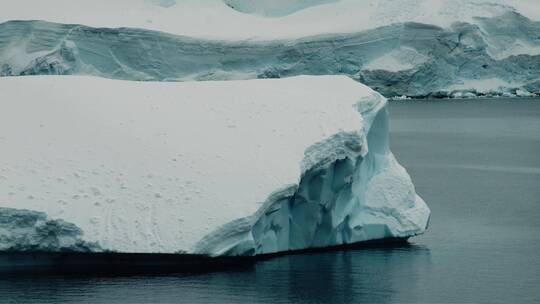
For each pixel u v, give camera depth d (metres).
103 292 42.28
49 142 48.78
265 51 193.25
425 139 132.50
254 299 42.16
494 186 82.44
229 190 45.66
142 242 43.84
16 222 44.12
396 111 185.38
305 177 48.78
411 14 198.38
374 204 52.88
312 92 54.62
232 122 50.78
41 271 44.94
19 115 51.00
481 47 197.38
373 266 48.22
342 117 50.84
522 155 110.25
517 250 53.41
